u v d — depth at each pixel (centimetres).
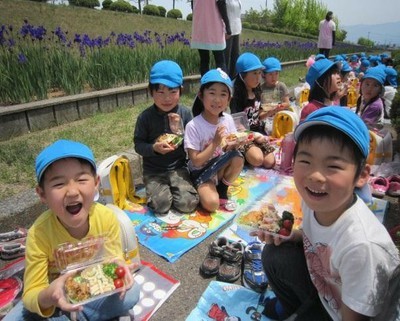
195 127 324
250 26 3150
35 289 168
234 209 323
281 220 198
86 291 167
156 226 295
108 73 591
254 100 468
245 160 412
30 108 449
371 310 142
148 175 330
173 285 227
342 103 618
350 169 141
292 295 193
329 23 1263
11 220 277
